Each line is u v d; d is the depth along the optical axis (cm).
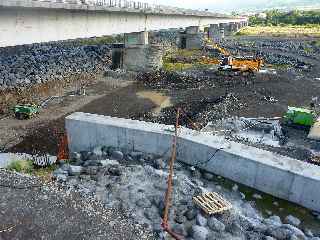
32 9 2834
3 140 3061
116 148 1716
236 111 3709
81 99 4356
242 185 1461
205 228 1197
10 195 1511
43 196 1494
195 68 5978
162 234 1195
